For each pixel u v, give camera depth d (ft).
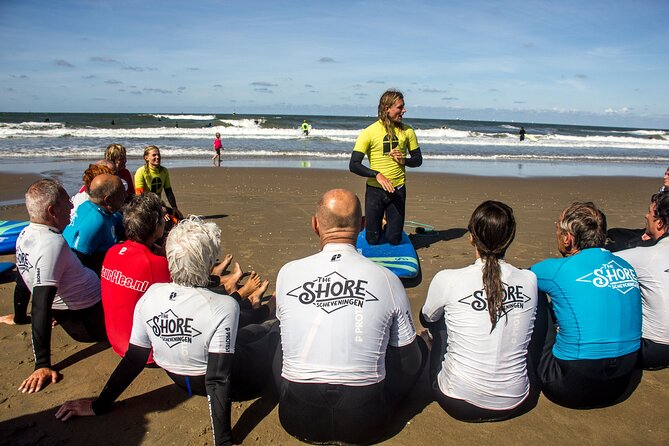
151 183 23.26
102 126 130.41
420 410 9.90
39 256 10.46
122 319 10.75
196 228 8.99
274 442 8.82
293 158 70.08
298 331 8.06
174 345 8.86
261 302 14.34
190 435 9.04
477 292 8.71
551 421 9.48
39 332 10.52
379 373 8.21
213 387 8.45
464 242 22.59
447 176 50.62
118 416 9.58
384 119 18.80
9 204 30.42
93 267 13.67
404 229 25.26
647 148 115.14
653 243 12.39
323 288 8.04
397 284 8.41
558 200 36.45
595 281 9.21
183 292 8.82
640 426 9.36
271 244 21.50
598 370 9.16
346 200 8.41
